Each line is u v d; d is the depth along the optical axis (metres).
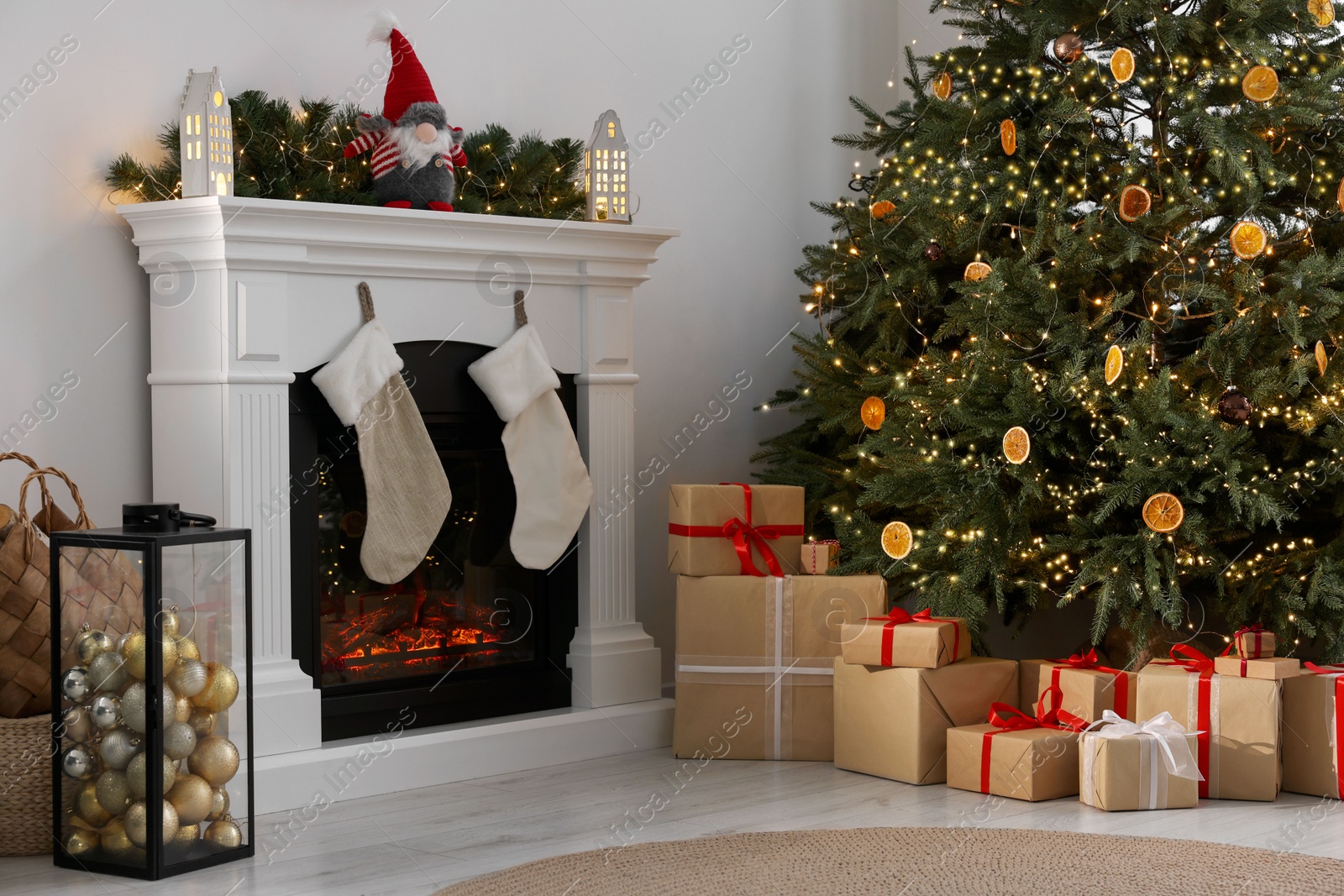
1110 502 2.90
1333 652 2.96
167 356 3.01
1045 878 2.33
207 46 3.23
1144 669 3.01
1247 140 2.99
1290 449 2.99
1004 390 3.14
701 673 3.36
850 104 4.67
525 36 3.82
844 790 3.01
